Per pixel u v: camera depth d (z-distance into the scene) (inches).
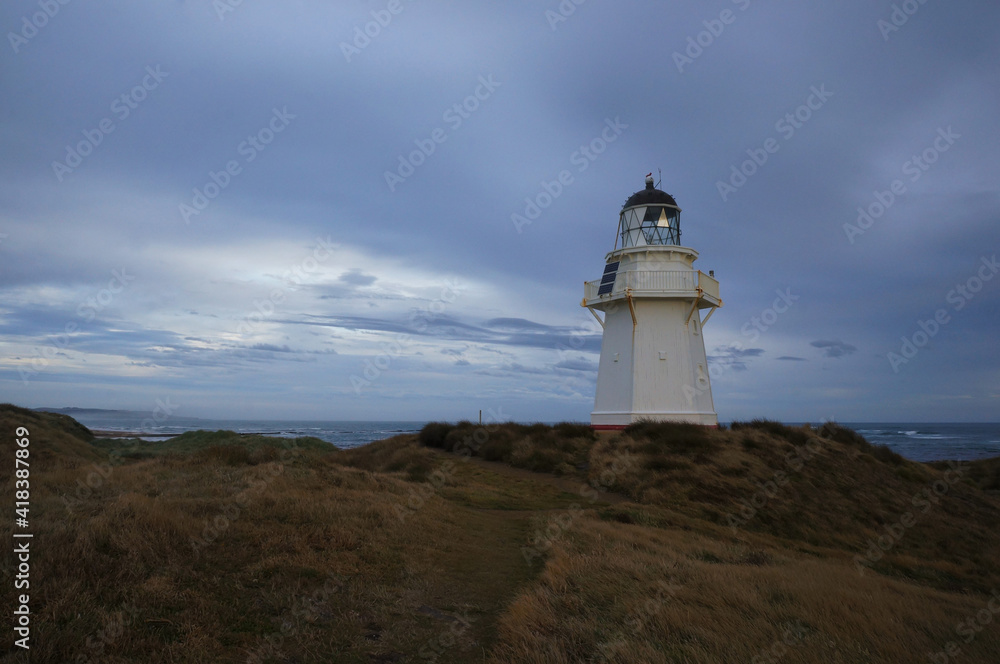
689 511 791.1
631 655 255.1
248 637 267.4
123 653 232.5
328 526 446.0
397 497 625.0
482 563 451.2
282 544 394.3
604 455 1023.0
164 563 326.0
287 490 537.3
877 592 410.0
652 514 726.5
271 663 246.7
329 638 277.1
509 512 748.0
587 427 1264.8
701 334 1337.4
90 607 261.7
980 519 993.5
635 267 1310.3
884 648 288.2
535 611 311.4
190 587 305.9
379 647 275.0
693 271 1238.3
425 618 318.7
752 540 700.7
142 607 270.5
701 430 1078.4
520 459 1101.1
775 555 576.1
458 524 586.9
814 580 425.1
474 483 936.9
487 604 354.3
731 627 297.1
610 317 1336.1
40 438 928.9
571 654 259.4
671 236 1348.4
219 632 264.2
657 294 1222.9
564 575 386.0
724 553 540.1
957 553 812.0
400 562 412.2
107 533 339.0
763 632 294.4
